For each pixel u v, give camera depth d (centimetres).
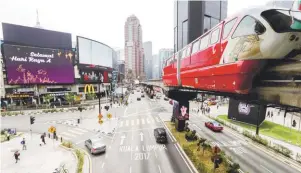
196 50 1268
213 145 1964
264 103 764
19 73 4741
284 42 632
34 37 5116
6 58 4547
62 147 2044
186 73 1516
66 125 3080
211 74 1005
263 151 1811
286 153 1706
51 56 5247
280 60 692
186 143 2028
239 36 742
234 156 1691
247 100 895
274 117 3541
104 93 7694
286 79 645
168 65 2411
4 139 2411
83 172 1430
